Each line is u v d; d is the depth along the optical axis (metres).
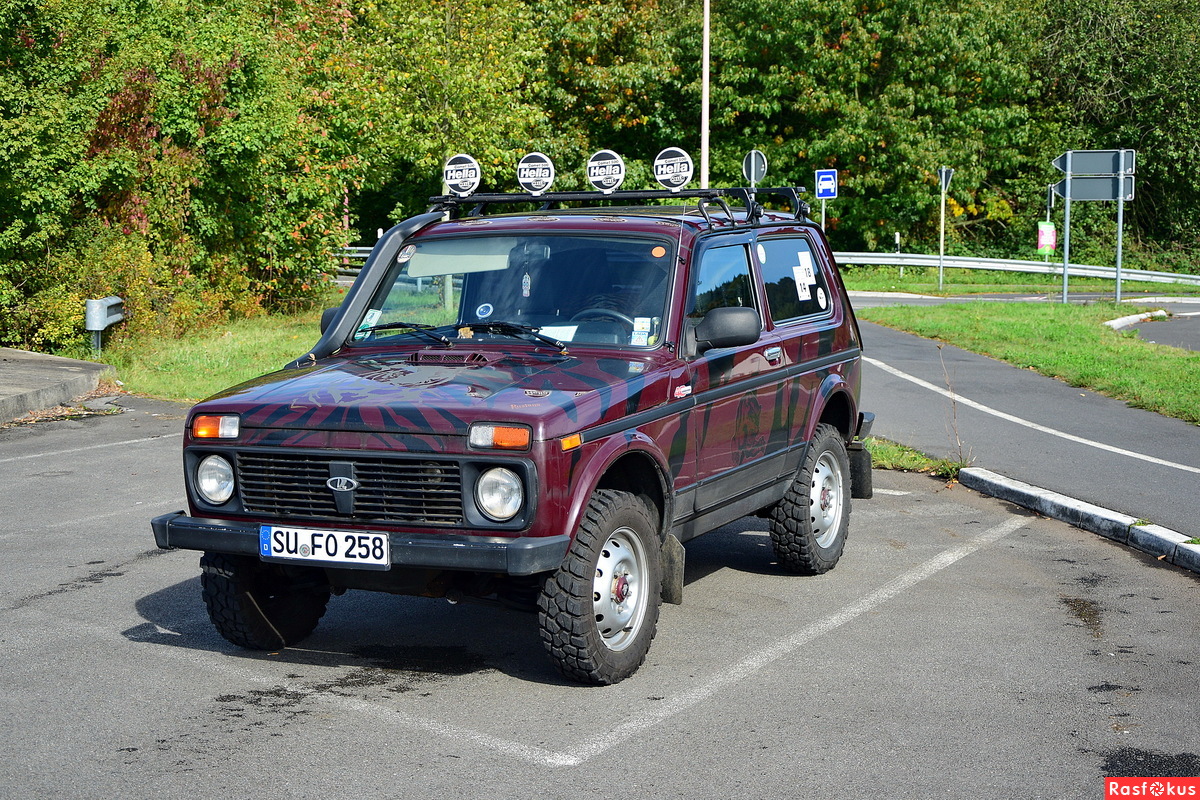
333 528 5.02
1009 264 40.28
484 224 6.46
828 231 45.19
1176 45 45.84
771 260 7.11
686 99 43.62
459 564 4.79
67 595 6.79
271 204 23.52
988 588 6.96
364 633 6.14
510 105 26.66
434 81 25.50
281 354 18.30
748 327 5.77
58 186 17.66
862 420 7.96
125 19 20.27
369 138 25.73
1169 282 40.41
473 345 5.90
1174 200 48.03
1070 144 46.97
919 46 41.75
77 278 18.56
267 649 5.79
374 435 4.96
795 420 6.96
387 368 5.66
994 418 13.13
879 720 4.87
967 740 4.66
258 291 24.36
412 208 39.81
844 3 40.94
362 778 4.27
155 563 7.51
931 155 41.09
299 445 5.05
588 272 6.08
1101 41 46.44
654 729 4.76
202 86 20.75
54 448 11.55
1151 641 5.95
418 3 25.94
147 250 20.22
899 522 8.71
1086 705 5.05
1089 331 21.42
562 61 39.56
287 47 24.38
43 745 4.59
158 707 5.03
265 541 5.07
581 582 5.03
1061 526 8.58
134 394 15.05
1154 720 4.88
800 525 7.02
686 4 44.97
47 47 17.47
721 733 4.72
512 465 4.82
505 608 5.46
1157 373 16.02
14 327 18.23
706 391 5.98
